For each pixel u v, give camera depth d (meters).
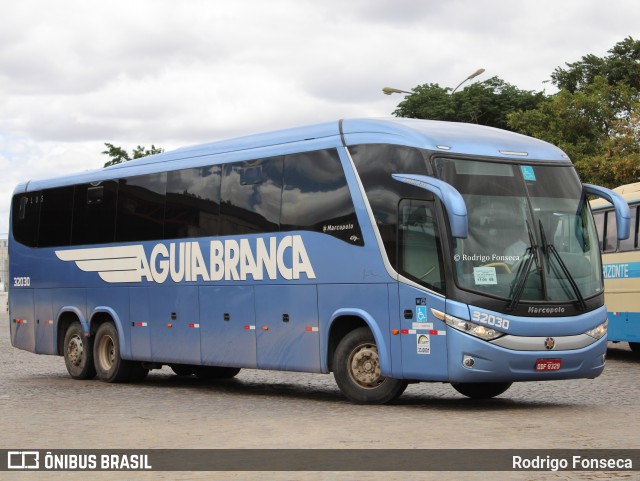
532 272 14.62
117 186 20.81
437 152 14.70
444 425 12.69
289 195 16.69
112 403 16.48
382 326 15.06
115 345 20.69
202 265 18.47
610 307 25.19
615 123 43.50
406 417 13.63
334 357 15.81
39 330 22.88
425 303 14.53
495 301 14.27
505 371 14.23
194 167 18.86
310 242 16.20
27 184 23.53
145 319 19.89
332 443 11.24
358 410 14.68
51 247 22.52
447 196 13.80
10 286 23.80
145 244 19.91
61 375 23.06
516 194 14.93
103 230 21.08
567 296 14.74
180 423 13.41
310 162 16.38
